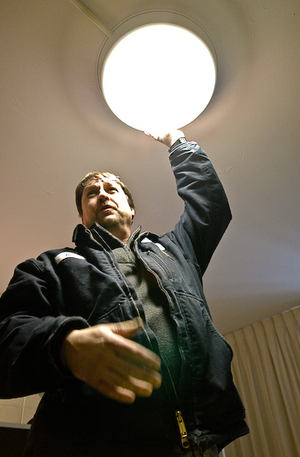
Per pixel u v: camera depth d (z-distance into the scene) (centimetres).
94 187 116
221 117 142
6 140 142
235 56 121
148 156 156
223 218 104
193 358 62
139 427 52
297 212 189
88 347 43
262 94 135
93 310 62
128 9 105
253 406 283
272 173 167
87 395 55
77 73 122
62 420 54
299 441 249
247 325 314
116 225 103
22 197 165
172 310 68
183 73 117
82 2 103
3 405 214
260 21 112
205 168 113
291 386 270
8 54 116
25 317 57
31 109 133
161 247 92
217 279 246
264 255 224
